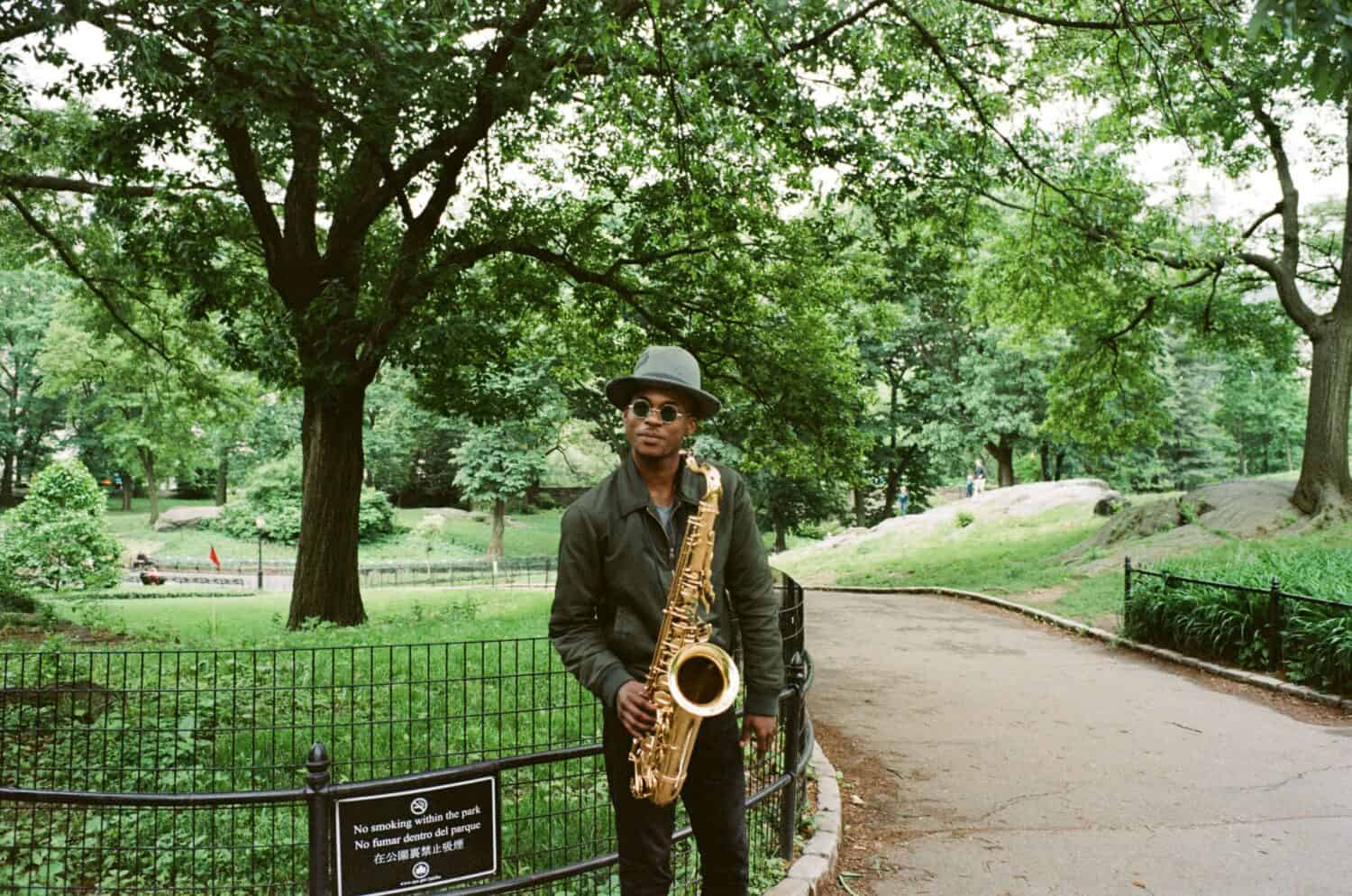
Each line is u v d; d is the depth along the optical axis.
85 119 17.66
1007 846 5.39
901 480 45.91
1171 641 11.73
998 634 13.91
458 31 11.50
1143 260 18.28
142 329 24.72
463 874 3.37
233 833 3.90
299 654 9.41
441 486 65.00
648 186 15.52
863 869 5.07
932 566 24.05
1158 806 6.02
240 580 40.66
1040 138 15.91
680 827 4.25
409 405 53.25
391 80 11.08
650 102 11.25
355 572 14.97
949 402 38.66
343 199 14.66
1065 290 20.14
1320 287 20.25
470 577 43.78
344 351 14.21
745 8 11.12
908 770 6.95
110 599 24.27
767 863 4.61
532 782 4.37
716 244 15.65
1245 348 22.45
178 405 32.75
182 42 10.73
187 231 13.41
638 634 2.93
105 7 9.74
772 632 3.13
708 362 17.55
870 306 19.38
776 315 17.88
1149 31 11.89
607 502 2.99
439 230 14.64
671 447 2.95
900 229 16.41
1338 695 8.78
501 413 17.36
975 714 8.70
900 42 13.55
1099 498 27.86
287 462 56.50
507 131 15.69
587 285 17.36
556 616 3.03
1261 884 4.74
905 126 13.86
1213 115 15.31
